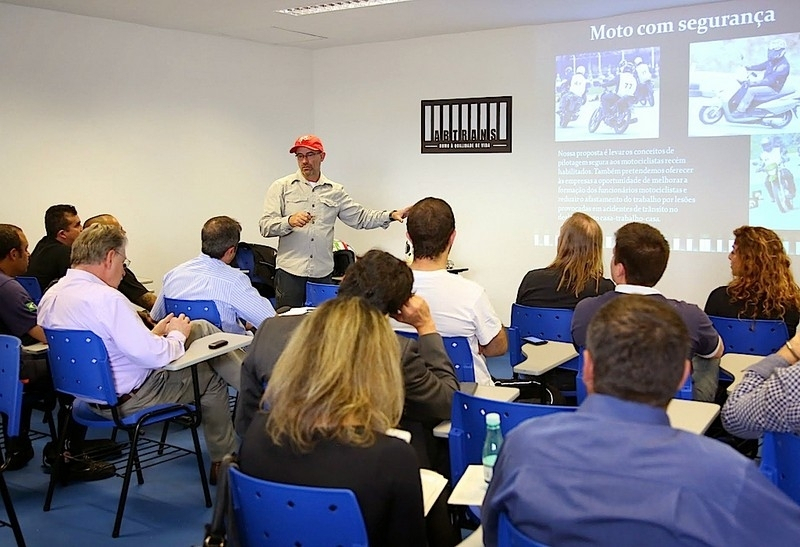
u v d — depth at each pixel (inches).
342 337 63.6
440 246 109.9
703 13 227.5
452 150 274.4
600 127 247.8
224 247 150.9
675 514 45.1
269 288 248.5
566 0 215.6
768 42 219.3
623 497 46.5
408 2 215.3
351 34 265.6
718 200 232.1
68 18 223.5
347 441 61.0
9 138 213.5
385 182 289.7
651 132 239.8
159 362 117.4
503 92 262.4
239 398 91.5
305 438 61.3
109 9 218.7
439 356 89.8
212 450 137.1
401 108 282.5
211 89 264.7
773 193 223.5
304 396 62.1
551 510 48.0
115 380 122.2
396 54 280.4
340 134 296.7
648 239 109.3
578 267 143.2
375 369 63.7
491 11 229.9
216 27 249.0
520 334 144.3
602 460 47.9
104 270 126.2
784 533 45.0
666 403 50.3
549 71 253.6
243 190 278.8
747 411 71.1
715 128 229.9
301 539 60.2
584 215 144.5
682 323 51.4
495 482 53.2
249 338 131.8
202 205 266.1
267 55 281.9
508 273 270.2
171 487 137.8
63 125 225.3
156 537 118.6
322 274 216.1
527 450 50.8
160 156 251.8
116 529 119.0
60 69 223.0
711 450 47.2
